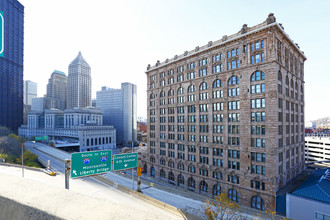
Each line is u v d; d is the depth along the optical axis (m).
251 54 44.88
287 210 34.41
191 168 56.94
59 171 65.00
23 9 192.50
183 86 59.91
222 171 48.69
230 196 47.16
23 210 2.91
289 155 47.56
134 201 34.97
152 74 71.94
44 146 129.75
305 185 39.94
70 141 160.12
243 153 44.84
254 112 43.78
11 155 83.19
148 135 73.00
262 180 41.50
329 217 30.06
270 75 41.34
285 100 45.22
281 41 44.72
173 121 63.03
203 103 53.94
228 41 48.53
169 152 64.19
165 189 47.19
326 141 89.81
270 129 40.78
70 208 2.75
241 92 45.84
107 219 2.38
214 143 51.09
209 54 53.31
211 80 52.41
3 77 170.25
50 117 194.38
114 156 32.97
